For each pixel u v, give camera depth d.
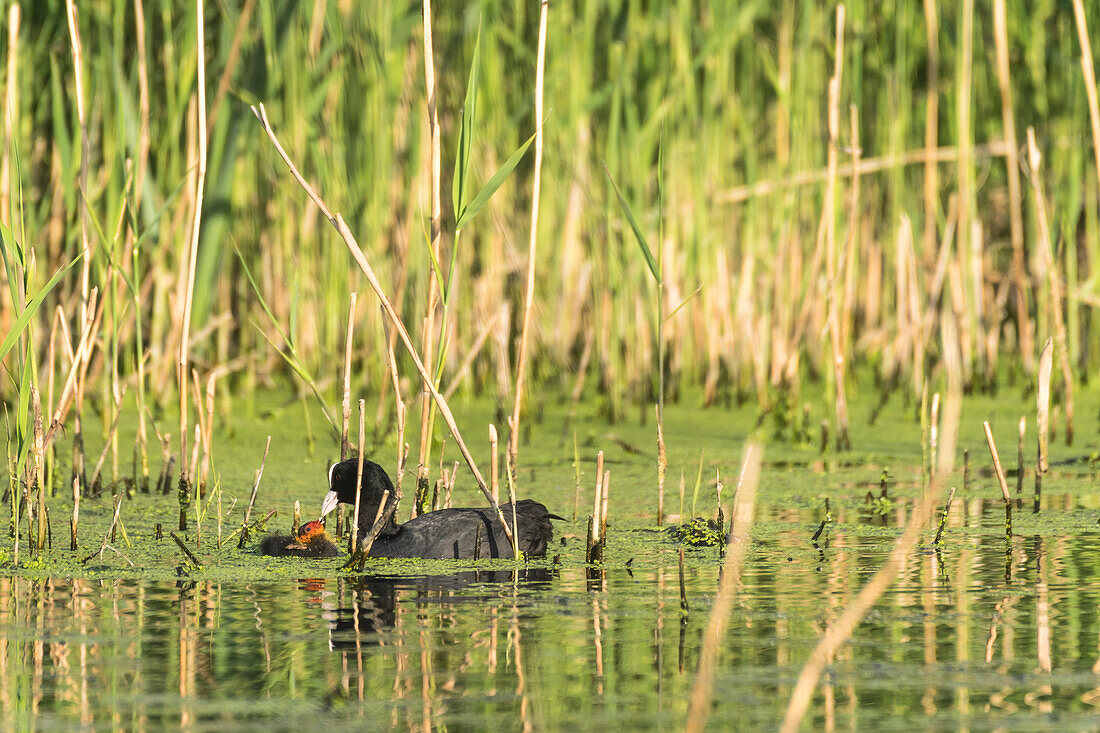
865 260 19.89
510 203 18.27
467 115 9.52
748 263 17.84
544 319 18.70
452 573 9.62
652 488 13.18
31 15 14.41
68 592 8.93
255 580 9.38
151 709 6.51
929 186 16.53
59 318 12.92
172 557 10.12
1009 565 9.58
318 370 17.61
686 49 16.66
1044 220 15.22
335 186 16.59
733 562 9.80
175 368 16.72
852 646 7.54
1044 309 17.86
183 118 16.41
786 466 14.34
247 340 18.41
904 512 11.77
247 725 6.30
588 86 16.50
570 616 8.25
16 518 9.80
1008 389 19.00
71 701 6.62
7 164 12.65
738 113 18.00
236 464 14.19
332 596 8.84
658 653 7.43
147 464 12.87
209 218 16.67
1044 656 7.30
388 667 7.18
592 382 19.47
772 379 17.09
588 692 6.76
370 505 10.92
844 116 18.23
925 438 12.67
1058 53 17.56
